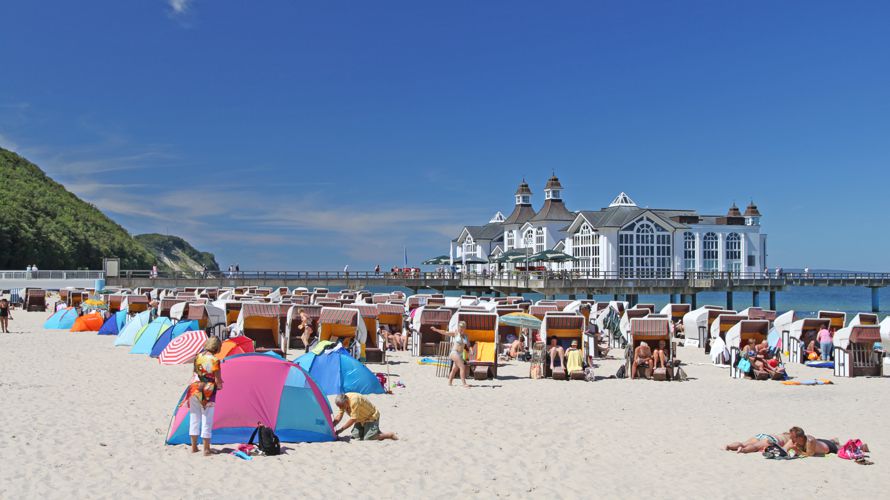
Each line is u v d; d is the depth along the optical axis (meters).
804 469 10.78
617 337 30.70
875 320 28.03
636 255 79.56
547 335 21.06
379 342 23.31
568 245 87.38
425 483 9.79
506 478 10.12
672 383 19.44
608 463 11.01
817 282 74.88
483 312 20.98
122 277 69.88
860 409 15.80
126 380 17.86
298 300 36.12
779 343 25.95
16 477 9.48
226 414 11.59
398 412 14.68
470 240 110.94
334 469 10.30
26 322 37.41
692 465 10.95
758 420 14.44
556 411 15.09
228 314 26.75
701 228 85.62
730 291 70.12
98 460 10.39
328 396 16.52
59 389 16.27
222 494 9.07
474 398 16.53
